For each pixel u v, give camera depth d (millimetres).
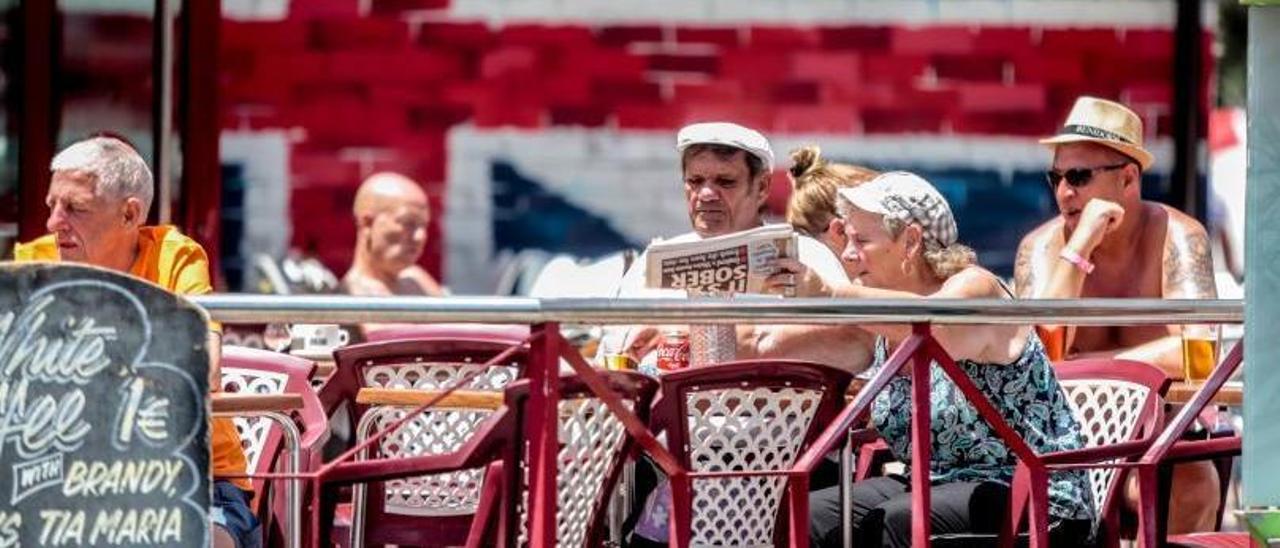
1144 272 18125
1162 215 18219
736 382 13625
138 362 11836
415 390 14617
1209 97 26312
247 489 14359
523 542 13125
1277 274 12492
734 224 17375
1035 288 18594
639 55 26141
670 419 13539
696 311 12281
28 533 11633
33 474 11656
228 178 25875
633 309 12219
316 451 14781
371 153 26016
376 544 14711
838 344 16141
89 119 21766
